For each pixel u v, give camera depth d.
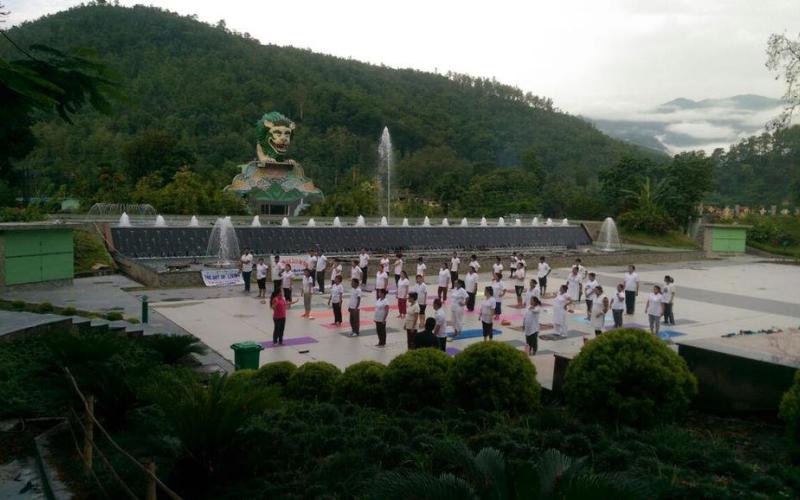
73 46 5.97
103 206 40.72
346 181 73.00
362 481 6.12
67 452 7.67
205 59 107.12
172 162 54.44
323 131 99.69
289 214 49.03
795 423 6.74
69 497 6.44
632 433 7.07
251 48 127.12
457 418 8.05
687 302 24.28
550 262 35.25
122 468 6.95
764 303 24.25
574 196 64.25
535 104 164.50
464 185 74.81
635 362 7.55
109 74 6.10
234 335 16.80
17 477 7.28
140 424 8.34
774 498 5.41
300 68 122.12
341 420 8.22
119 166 61.22
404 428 7.88
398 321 19.19
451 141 111.25
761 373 7.88
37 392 9.78
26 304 16.00
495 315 19.91
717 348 8.48
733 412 8.20
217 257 30.23
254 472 6.82
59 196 35.81
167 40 116.44
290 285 21.33
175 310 19.81
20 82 4.87
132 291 22.91
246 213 46.25
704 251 45.62
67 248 22.91
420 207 61.72
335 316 18.47
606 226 49.00
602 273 33.31
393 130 104.44
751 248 50.62
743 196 81.00
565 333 17.30
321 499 5.96
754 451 6.84
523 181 71.56
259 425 7.66
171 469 6.80
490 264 32.81
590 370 7.80
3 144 7.12
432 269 30.80
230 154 75.75
